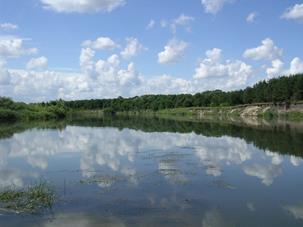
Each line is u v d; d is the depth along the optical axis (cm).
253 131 6153
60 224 1526
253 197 1975
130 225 1518
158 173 2609
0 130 6669
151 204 1823
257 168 2827
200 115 15212
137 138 5075
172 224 1534
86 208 1747
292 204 1844
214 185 2244
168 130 6562
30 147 4084
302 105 11506
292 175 2569
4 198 1866
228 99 15675
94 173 2614
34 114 11788
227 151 3756
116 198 1930
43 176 2520
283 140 4728
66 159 3262
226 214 1673
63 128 7225
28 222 1546
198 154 3553
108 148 4009
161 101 19612
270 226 1517
